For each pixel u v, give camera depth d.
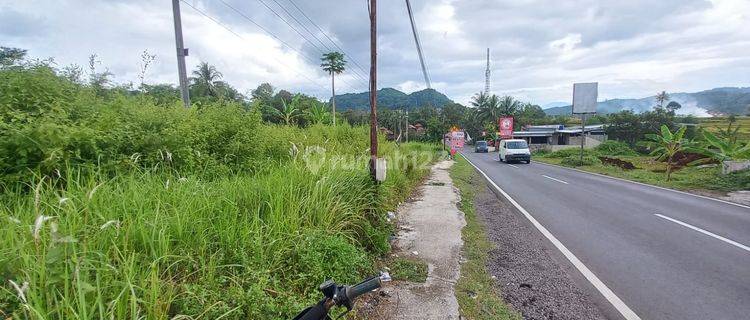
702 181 14.70
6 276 2.21
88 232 2.71
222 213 3.78
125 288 2.17
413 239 6.18
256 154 6.84
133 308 2.07
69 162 3.88
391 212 7.82
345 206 5.28
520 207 9.67
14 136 3.58
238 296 2.86
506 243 6.28
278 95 38.12
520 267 5.16
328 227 4.65
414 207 8.94
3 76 4.33
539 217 8.45
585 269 5.10
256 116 7.63
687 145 18.44
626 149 40.59
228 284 3.11
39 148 3.69
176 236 3.17
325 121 23.78
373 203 6.38
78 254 2.42
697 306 4.04
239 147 6.57
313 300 3.36
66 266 2.12
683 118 62.16
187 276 2.90
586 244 6.27
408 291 4.19
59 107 4.39
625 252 5.84
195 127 6.16
